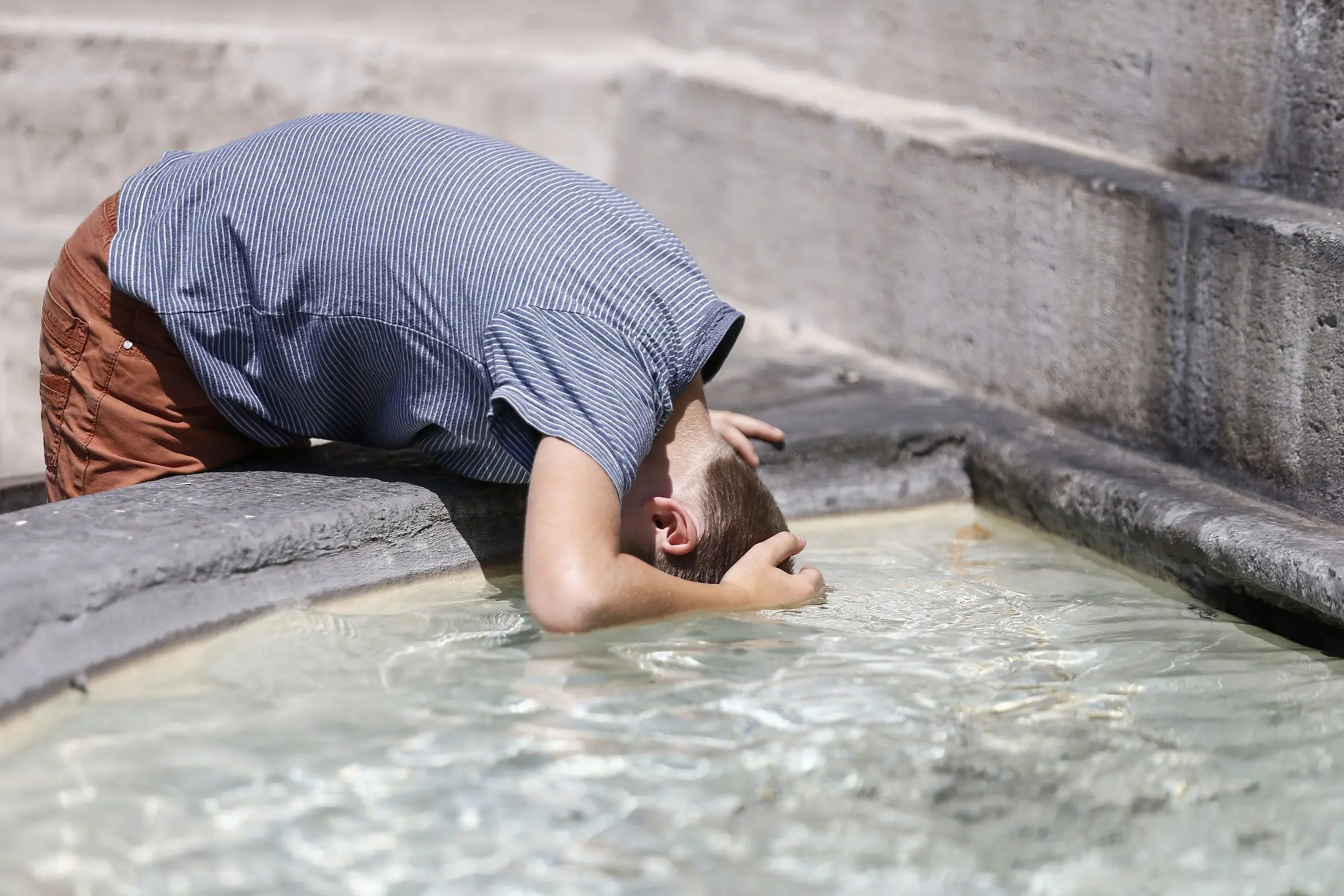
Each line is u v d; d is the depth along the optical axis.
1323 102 3.05
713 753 2.01
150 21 5.05
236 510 2.56
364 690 2.18
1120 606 2.83
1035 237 3.73
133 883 1.67
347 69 4.95
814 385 4.13
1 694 1.99
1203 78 3.37
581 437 2.32
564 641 2.34
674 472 2.59
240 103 4.85
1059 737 2.13
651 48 5.45
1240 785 2.00
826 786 1.94
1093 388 3.60
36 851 1.72
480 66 5.11
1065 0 3.78
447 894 1.66
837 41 4.68
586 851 1.75
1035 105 3.96
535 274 2.43
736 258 4.95
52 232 4.60
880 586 2.88
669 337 2.49
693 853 1.76
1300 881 1.77
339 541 2.60
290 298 2.58
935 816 1.88
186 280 2.61
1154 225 3.32
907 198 4.21
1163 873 1.77
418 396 2.60
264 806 1.83
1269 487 3.07
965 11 4.17
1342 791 2.00
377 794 1.87
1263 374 3.05
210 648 2.32
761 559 2.66
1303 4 3.06
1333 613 2.54
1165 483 3.20
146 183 2.71
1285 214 3.03
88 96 4.69
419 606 2.61
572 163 5.32
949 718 2.17
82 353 2.72
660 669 2.27
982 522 3.59
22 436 4.06
